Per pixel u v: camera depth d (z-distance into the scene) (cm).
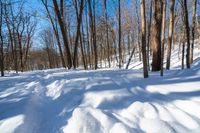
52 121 343
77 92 489
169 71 784
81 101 425
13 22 2317
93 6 1606
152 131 292
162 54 666
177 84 498
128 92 463
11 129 290
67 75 833
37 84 642
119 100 416
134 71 874
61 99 454
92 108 368
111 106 389
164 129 293
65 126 317
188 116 319
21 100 421
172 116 330
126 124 314
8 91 548
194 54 2109
